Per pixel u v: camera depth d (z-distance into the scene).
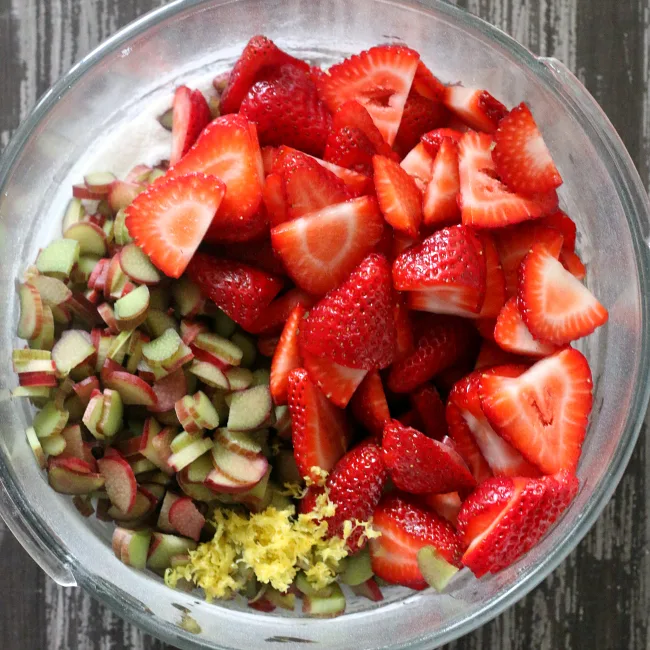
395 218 0.50
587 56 0.58
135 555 0.51
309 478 0.50
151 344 0.51
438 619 0.52
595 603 0.58
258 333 0.52
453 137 0.52
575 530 0.51
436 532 0.51
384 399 0.51
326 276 0.51
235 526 0.52
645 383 0.52
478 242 0.51
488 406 0.50
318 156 0.53
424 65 0.54
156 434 0.52
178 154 0.53
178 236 0.51
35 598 0.57
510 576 0.51
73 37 0.58
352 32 0.55
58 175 0.55
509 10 0.58
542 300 0.51
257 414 0.51
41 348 0.52
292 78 0.53
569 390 0.51
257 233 0.52
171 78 0.55
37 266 0.52
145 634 0.57
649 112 0.58
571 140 0.54
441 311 0.51
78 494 0.52
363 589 0.53
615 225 0.53
